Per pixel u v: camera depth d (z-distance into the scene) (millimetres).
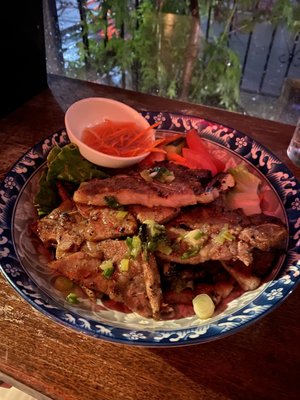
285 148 373
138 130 349
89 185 289
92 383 204
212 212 285
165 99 435
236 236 260
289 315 237
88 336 209
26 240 270
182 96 550
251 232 260
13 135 373
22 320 230
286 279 234
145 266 244
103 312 238
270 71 557
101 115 354
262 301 224
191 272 258
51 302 225
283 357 218
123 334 205
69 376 206
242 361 215
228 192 309
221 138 353
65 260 253
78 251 264
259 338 226
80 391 201
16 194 289
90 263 255
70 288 251
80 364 212
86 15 507
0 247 246
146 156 330
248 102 547
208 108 423
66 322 206
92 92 441
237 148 344
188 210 287
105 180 298
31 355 214
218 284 254
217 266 261
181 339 200
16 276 233
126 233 266
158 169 306
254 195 307
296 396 203
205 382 206
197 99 548
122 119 356
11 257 245
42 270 255
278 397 202
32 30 394
